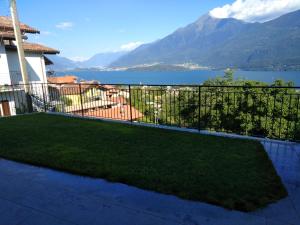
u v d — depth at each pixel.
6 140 4.30
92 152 3.60
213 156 3.35
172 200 2.28
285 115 10.12
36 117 6.70
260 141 4.01
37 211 2.18
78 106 10.29
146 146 3.84
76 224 1.98
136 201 2.29
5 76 15.36
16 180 2.79
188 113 8.30
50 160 3.29
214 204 2.19
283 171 2.84
